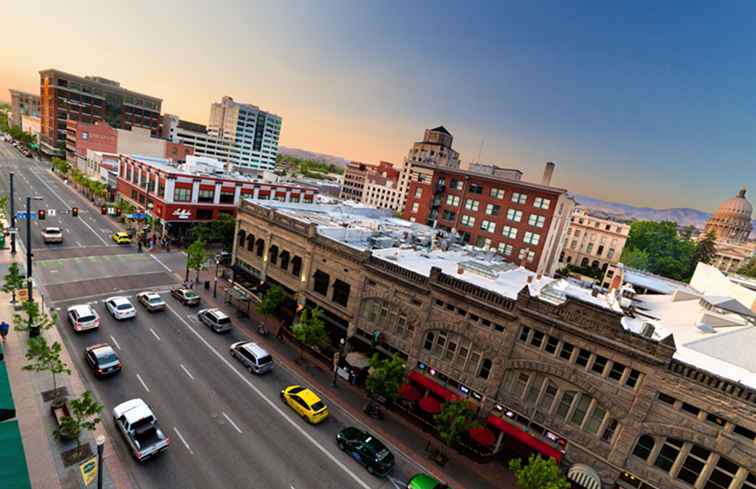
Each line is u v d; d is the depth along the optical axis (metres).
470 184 72.50
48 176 100.44
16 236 49.34
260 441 22.31
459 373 26.28
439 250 42.19
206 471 19.41
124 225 66.62
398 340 29.38
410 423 26.81
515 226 66.75
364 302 31.80
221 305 40.81
